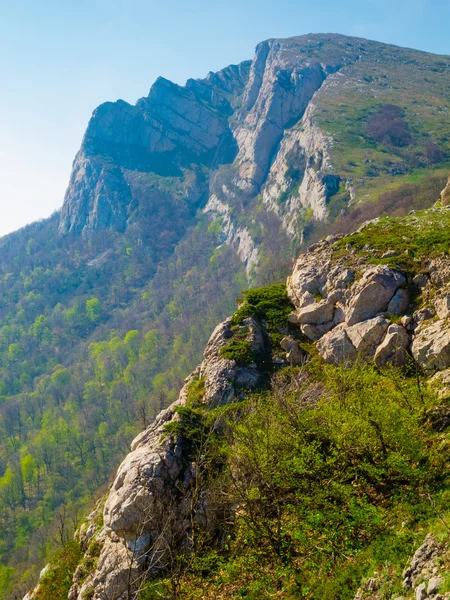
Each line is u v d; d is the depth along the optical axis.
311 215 155.62
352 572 12.80
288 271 107.62
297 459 15.57
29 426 129.75
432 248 23.44
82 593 17.72
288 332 25.66
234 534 16.88
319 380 21.98
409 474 14.62
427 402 17.02
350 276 24.62
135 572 16.64
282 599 13.47
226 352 24.34
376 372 19.80
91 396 130.88
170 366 129.25
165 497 17.73
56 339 186.38
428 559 11.20
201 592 15.18
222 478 17.80
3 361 176.12
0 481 98.50
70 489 96.88
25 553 78.94
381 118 196.88
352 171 155.75
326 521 14.66
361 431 15.58
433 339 19.66
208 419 21.06
